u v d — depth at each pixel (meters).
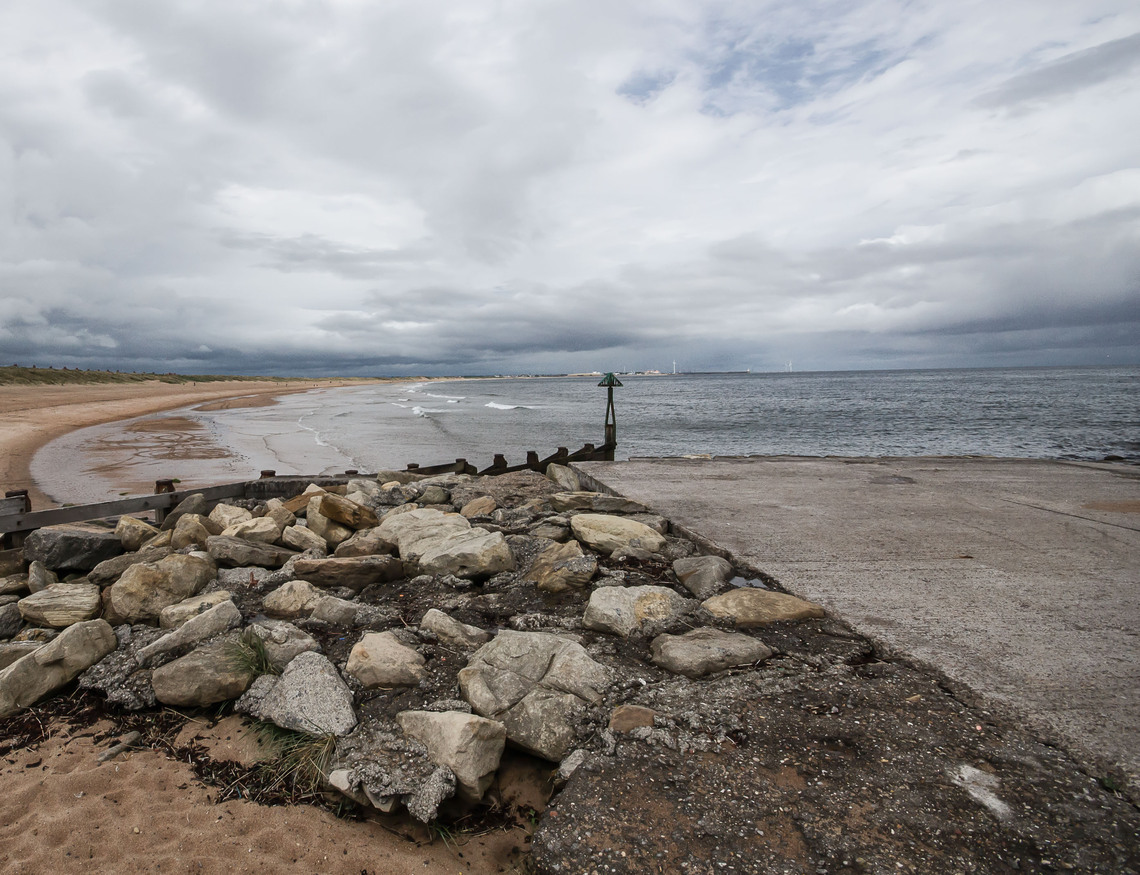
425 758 2.53
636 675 3.04
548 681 2.93
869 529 5.23
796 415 39.75
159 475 14.41
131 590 4.11
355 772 2.50
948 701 2.64
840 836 1.98
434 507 6.69
